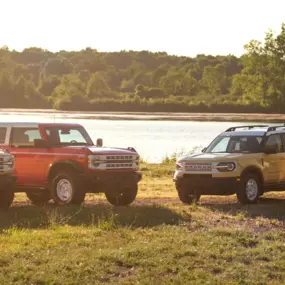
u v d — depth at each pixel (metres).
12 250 15.33
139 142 75.06
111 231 18.02
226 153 24.48
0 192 21.89
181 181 24.25
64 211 21.30
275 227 19.08
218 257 15.18
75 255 14.98
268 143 24.86
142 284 13.02
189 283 13.13
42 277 13.19
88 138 24.77
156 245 16.08
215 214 21.41
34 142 23.33
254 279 13.58
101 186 22.69
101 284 13.00
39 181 23.55
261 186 24.41
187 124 132.62
